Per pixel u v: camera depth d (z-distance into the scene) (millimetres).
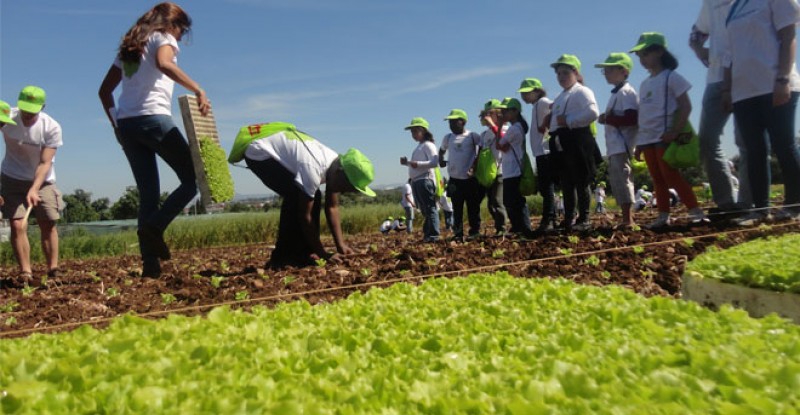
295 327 2311
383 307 2646
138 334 2215
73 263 12258
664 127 6824
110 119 6270
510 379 1638
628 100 7324
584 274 4945
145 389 1527
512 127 8180
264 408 1455
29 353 2059
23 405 1498
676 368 1708
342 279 5410
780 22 6051
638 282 4656
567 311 2402
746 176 7152
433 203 9375
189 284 5633
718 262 3594
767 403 1405
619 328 2188
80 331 2357
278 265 6629
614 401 1474
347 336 2096
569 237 6621
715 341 1901
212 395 1551
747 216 6555
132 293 5391
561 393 1536
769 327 2088
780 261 3355
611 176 7535
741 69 6281
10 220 6863
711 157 7082
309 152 6207
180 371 1735
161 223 5980
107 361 1854
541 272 5102
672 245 5656
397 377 1720
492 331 2135
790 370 1586
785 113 6223
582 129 7285
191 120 7777
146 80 5812
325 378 1694
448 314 2496
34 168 6871
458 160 8938
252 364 1832
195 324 2330
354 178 6316
